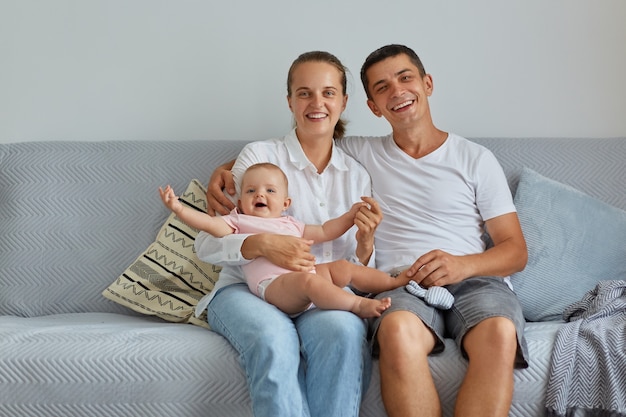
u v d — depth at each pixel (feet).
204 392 5.68
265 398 5.31
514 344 5.55
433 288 6.19
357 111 8.68
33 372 5.75
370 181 7.32
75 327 6.33
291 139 7.23
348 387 5.46
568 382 5.51
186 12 8.66
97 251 7.64
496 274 6.61
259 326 5.61
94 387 5.73
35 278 7.58
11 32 8.72
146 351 5.76
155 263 7.36
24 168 7.88
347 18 8.61
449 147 7.21
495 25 8.54
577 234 7.23
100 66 8.72
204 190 7.63
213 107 8.73
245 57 8.68
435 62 8.60
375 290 6.50
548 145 7.86
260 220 6.67
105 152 7.97
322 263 6.62
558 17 8.48
